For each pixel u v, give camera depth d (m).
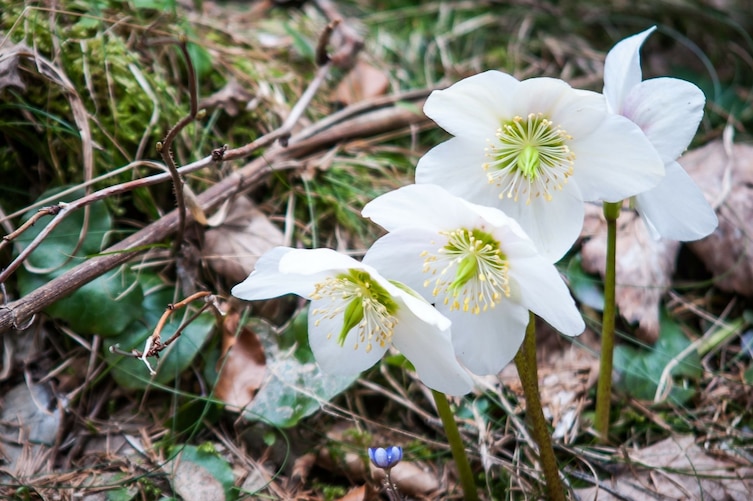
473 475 0.45
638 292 0.51
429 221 0.35
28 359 0.47
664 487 0.44
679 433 0.47
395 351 0.48
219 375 0.46
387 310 0.36
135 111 0.51
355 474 0.45
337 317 0.37
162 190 0.51
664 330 0.51
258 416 0.45
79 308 0.45
